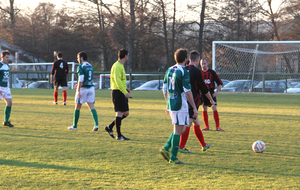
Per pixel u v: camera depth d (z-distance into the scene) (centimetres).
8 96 1923
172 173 1025
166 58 11050
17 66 8494
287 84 5203
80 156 1231
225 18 9525
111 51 10588
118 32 9406
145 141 1532
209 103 1845
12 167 1077
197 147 1420
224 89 5269
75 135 1677
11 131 1777
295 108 3105
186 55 1153
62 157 1212
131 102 3716
